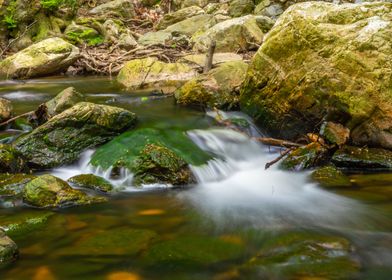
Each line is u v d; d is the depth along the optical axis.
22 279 2.79
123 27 16.62
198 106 7.31
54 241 3.30
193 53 11.89
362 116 5.16
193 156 5.14
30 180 4.33
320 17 5.60
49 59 11.44
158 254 3.11
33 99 8.52
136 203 4.14
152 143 5.22
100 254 3.11
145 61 9.91
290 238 3.33
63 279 2.79
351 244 3.22
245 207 4.09
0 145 4.78
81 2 21.05
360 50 5.18
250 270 2.88
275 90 5.96
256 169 5.27
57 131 5.23
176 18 17.98
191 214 3.89
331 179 4.62
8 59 11.40
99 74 11.91
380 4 5.44
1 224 3.54
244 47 12.07
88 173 4.84
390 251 3.15
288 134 5.94
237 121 6.39
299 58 5.65
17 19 14.61
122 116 5.68
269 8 15.53
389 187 4.43
